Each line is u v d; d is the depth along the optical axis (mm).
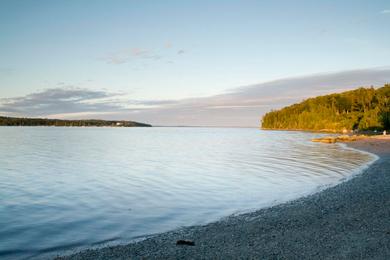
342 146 69750
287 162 41188
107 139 108688
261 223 14789
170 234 13641
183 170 34312
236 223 14984
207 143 90625
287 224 14391
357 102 181250
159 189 23906
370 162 38500
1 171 33438
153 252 11469
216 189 23844
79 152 56812
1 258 11461
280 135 153000
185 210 17953
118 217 16609
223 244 12094
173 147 72938
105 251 11727
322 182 26125
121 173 32062
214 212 17516
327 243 11672
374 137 95375
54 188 24406
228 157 48719
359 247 11133
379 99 159875
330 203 17984
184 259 10734
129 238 13469
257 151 60375
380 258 10203
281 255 10773
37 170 34219
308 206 17625
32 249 12312
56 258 11273
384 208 16219
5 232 14219
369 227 13297
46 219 16250
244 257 10734
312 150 60750
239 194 22047
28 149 62125
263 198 20766
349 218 14750
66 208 18438
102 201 20141
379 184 23172
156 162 42000
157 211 17750
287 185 25219
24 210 18000
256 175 30625
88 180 27938
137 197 21266
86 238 13500
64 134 149000
